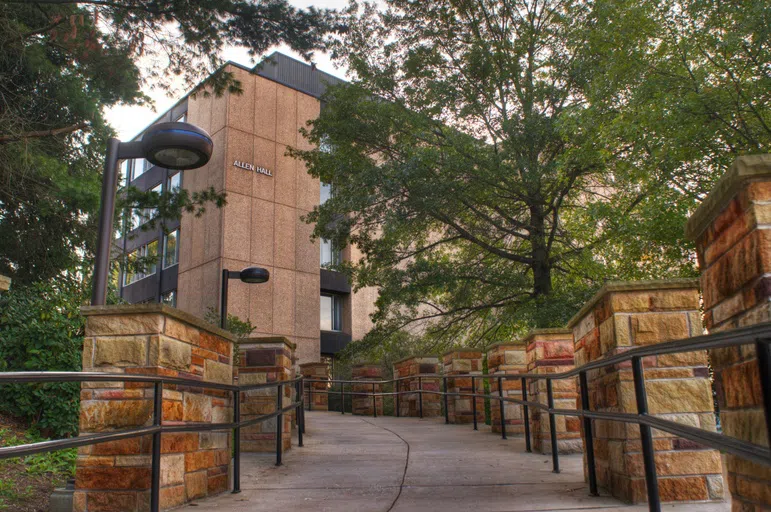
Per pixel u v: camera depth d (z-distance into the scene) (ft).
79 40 40.68
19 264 42.09
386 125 55.57
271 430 26.81
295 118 86.43
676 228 37.58
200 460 16.49
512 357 33.60
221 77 45.85
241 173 79.20
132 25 40.63
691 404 14.44
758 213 7.50
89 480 14.01
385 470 21.04
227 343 19.15
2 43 37.83
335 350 88.48
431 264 54.19
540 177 48.65
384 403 60.64
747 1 33.42
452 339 65.05
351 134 55.88
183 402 15.57
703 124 34.91
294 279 81.71
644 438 11.01
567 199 57.47
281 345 27.63
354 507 14.89
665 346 8.80
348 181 56.29
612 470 15.47
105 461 14.02
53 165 38.42
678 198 37.01
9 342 27.63
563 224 59.72
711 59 36.24
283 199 82.74
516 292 56.44
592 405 17.52
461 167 49.21
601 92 39.96
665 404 14.46
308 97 88.69
